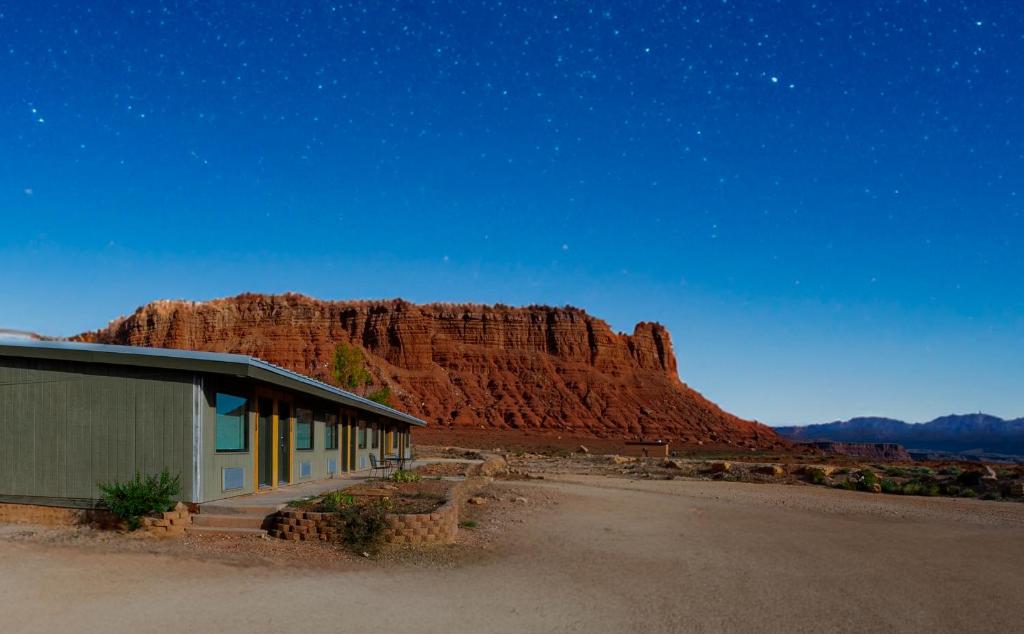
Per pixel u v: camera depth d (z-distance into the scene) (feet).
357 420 83.51
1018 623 27.66
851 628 26.32
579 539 44.62
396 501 45.62
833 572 36.42
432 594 28.81
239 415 47.24
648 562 37.81
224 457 44.47
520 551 39.17
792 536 48.57
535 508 59.88
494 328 520.83
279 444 55.67
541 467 138.51
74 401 42.06
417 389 452.35
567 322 536.01
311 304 516.32
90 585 27.40
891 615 28.22
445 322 517.96
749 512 63.00
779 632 25.61
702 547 43.27
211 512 40.45
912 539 48.34
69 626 22.59
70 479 41.73
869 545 45.32
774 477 114.73
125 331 532.32
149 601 25.72
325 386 57.82
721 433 474.08
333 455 71.10
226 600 26.30
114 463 41.34
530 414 448.24
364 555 34.96
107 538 36.63
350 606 26.37
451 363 487.61
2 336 45.85
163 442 41.04
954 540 48.39
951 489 92.48
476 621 25.45
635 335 574.56
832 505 71.15
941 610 29.22
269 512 40.19
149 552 33.53
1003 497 87.51
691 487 91.76
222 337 498.69
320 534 37.32
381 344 491.31
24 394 42.63
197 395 41.16
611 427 452.76
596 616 26.86
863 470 132.57
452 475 83.41
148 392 41.39
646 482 99.19
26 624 22.57
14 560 30.73
